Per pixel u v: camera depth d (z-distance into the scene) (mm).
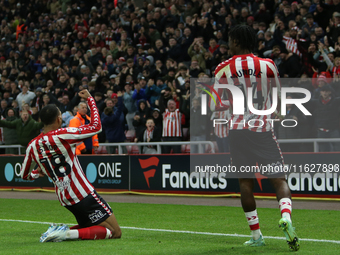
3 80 17094
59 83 14266
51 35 18984
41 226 5418
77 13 19328
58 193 4074
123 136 10578
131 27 15734
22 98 14523
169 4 15547
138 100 11406
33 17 21188
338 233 4609
